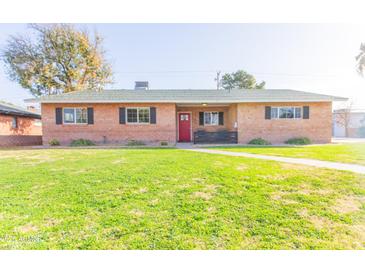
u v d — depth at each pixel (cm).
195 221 262
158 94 1451
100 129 1347
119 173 500
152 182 425
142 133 1358
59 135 1338
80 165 604
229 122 1579
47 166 593
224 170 525
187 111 1616
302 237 230
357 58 1700
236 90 1584
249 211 288
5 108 1448
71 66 2256
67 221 263
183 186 398
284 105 1373
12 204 316
